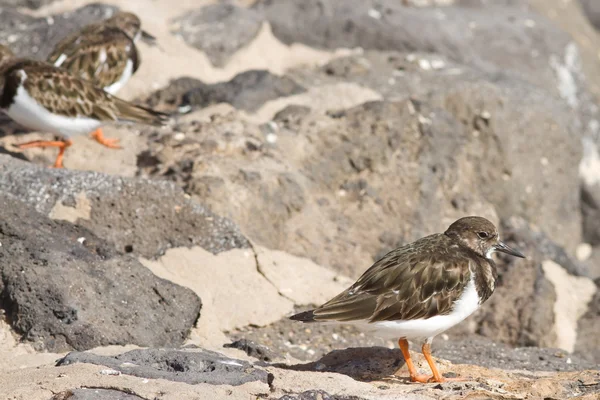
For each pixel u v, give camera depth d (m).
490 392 8.27
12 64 13.33
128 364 8.63
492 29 19.55
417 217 14.52
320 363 9.68
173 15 18.41
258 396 8.16
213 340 10.52
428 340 9.19
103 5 17.47
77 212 11.29
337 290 12.05
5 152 13.76
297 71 17.17
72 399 7.76
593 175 18.67
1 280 10.04
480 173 16.02
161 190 11.82
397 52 18.30
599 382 8.74
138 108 13.73
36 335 9.70
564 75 19.86
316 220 13.54
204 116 14.98
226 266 11.62
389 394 8.19
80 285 10.09
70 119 13.23
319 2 18.61
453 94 16.39
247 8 18.59
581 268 15.02
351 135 14.80
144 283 10.52
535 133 16.75
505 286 13.75
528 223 16.33
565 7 23.28
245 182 13.12
